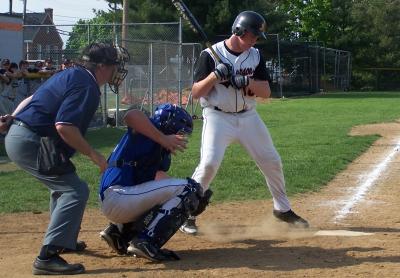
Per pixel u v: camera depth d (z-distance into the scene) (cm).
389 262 482
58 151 447
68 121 430
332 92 4166
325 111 2389
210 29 3403
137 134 486
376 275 447
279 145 1304
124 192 485
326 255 506
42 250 458
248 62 564
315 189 838
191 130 509
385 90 4856
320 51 4191
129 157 489
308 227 610
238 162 1053
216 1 3412
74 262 493
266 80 578
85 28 2481
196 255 513
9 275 458
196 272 460
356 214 681
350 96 3597
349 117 2083
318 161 1066
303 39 4844
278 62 3562
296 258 498
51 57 2288
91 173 948
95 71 458
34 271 459
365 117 2075
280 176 598
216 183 864
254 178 902
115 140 1419
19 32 1872
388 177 933
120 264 486
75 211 456
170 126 496
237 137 576
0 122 463
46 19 4778
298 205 735
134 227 506
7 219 674
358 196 789
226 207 726
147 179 497
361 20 4978
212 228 619
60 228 455
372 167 1029
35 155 454
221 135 566
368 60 4969
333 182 895
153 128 474
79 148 437
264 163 589
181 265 480
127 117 473
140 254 486
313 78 3988
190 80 2106
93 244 552
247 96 566
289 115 2197
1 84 1437
